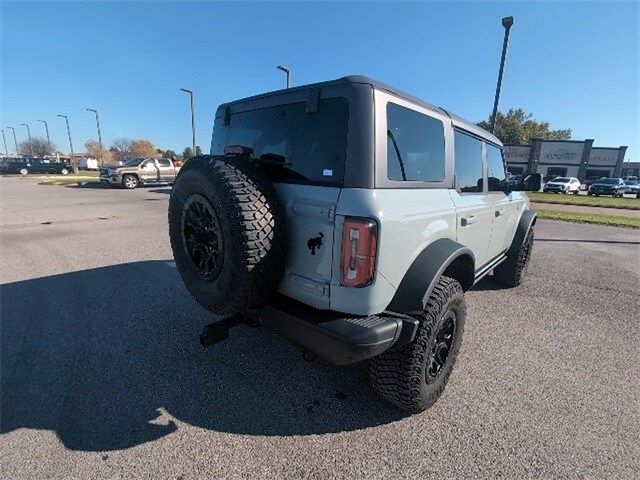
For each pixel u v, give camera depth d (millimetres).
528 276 5801
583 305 4574
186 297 4500
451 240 2545
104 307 4184
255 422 2393
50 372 2912
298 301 2258
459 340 2680
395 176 2193
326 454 2139
